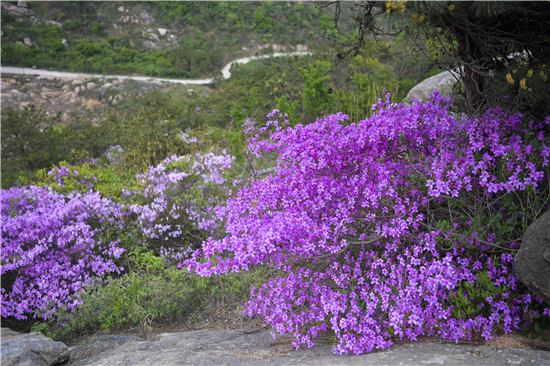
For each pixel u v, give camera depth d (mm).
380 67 11094
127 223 5293
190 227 5234
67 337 3867
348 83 10945
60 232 4520
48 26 59188
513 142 2625
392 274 2531
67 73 47344
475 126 2736
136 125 12742
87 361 3041
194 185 5500
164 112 14477
